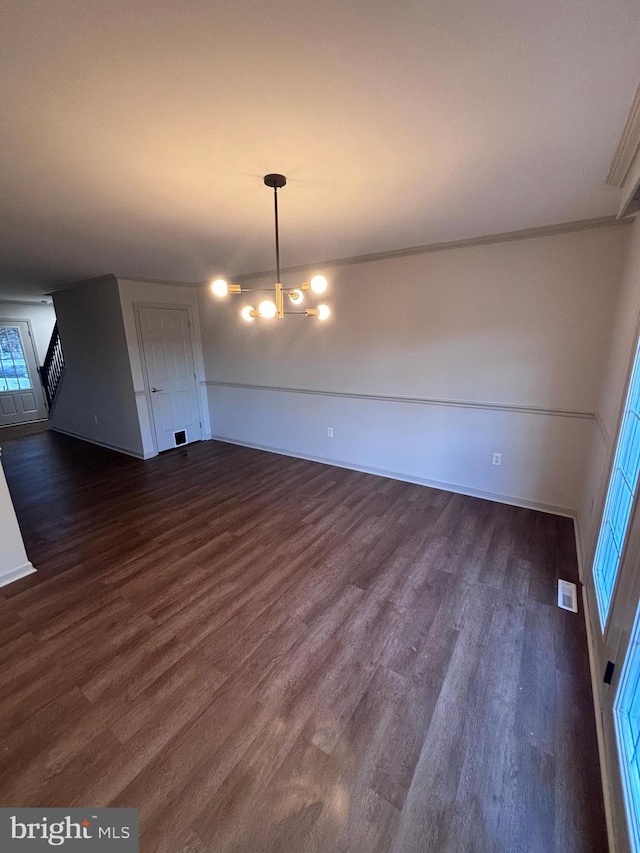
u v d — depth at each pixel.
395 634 1.94
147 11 0.91
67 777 1.33
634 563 1.32
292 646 1.88
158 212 2.30
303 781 1.31
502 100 1.28
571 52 1.05
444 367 3.44
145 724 1.51
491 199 2.18
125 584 2.38
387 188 2.01
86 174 1.79
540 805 1.24
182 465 4.62
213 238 2.91
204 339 5.34
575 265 2.72
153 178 1.84
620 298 2.45
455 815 1.22
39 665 1.80
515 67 1.12
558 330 2.87
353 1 0.90
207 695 1.63
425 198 2.17
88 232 2.68
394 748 1.41
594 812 1.22
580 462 2.97
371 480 3.99
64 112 1.31
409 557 2.59
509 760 1.37
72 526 3.15
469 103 1.30
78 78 1.14
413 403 3.70
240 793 1.28
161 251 3.29
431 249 3.25
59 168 1.72
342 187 1.99
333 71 1.13
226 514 3.31
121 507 3.49
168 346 5.01
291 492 3.74
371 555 2.63
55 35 0.97
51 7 0.90
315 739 1.45
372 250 3.47
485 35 1.00
